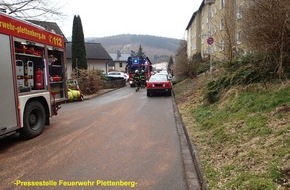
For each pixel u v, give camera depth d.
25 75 8.67
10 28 7.71
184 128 9.09
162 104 16.25
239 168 4.82
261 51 8.71
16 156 6.90
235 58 11.25
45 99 9.50
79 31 32.41
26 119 8.35
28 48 8.75
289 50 8.21
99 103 17.69
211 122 8.38
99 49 51.75
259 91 8.41
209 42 15.41
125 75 42.44
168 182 5.21
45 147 7.59
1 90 7.27
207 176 4.98
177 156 6.66
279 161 4.39
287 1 7.39
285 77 8.20
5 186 5.18
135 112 13.39
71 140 8.25
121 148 7.35
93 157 6.64
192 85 20.02
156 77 22.20
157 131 9.29
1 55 7.31
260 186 3.94
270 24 7.91
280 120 6.04
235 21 11.83
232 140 6.22
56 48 10.56
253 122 6.58
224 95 10.19
